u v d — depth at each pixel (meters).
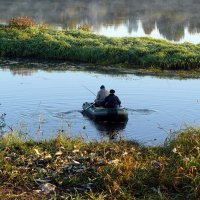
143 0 90.62
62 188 11.45
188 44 42.34
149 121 22.95
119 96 27.77
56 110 24.48
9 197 10.72
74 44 41.25
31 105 25.19
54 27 54.34
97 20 63.03
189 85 30.98
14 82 30.98
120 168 12.24
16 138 15.67
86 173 12.19
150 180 11.77
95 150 14.50
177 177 11.56
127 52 38.75
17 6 75.44
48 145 14.70
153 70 35.88
